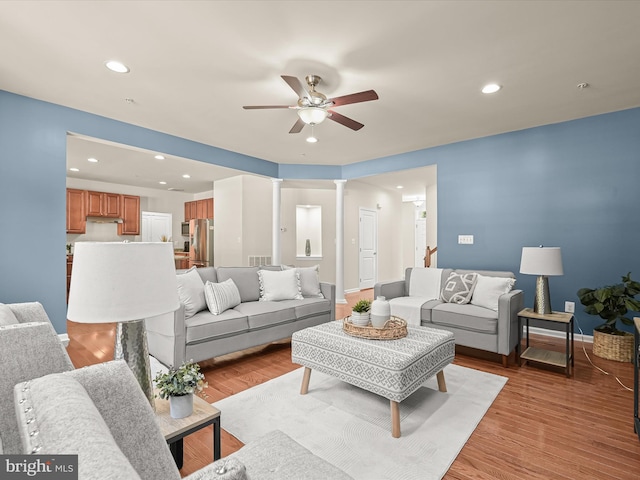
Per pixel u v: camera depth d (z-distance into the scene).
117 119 3.77
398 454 1.76
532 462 1.72
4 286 3.12
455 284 3.64
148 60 2.54
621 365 3.03
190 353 2.72
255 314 3.18
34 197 3.27
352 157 5.43
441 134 4.25
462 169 4.54
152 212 8.50
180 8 1.97
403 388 1.90
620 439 1.91
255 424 2.05
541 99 3.21
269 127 3.99
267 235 6.96
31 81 2.89
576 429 2.01
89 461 0.46
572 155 3.77
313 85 2.76
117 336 1.25
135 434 0.78
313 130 4.09
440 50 2.39
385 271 8.39
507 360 3.07
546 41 2.28
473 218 4.45
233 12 2.00
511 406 2.29
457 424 2.05
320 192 7.23
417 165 5.00
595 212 3.65
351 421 2.08
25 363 0.98
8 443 0.88
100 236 7.65
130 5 1.95
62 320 3.44
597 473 1.64
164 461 0.80
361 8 1.96
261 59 2.51
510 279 3.36
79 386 0.70
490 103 3.29
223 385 2.61
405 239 9.76
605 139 3.59
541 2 1.91
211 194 8.70
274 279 3.80
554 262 3.01
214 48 2.38
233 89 3.01
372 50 2.39
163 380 1.43
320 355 2.31
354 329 2.38
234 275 3.68
